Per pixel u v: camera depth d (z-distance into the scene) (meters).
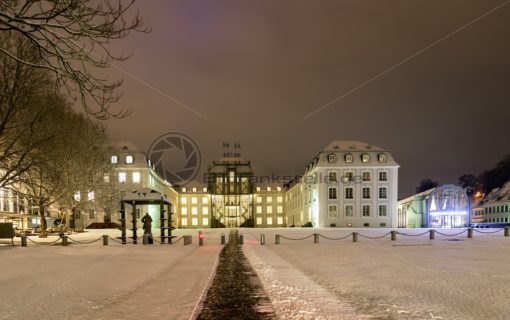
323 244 28.64
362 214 72.44
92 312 8.84
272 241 33.09
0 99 20.72
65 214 52.34
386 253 21.12
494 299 9.58
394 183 72.94
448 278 12.70
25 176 36.72
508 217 81.75
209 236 43.06
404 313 8.38
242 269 15.56
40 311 8.92
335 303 9.35
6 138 24.88
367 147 75.81
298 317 8.22
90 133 45.59
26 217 56.94
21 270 15.03
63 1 8.37
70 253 21.83
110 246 27.28
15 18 7.96
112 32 9.02
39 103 24.64
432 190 68.75
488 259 18.00
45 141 25.38
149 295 10.55
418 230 51.06
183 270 15.40
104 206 58.25
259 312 8.70
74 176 41.88
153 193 30.38
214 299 9.99
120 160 76.00
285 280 12.59
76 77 9.17
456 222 63.56
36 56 20.30
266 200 114.94
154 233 51.84
